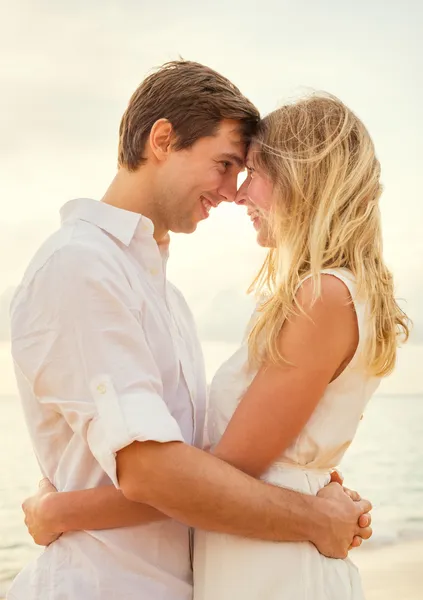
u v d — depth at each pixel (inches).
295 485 63.9
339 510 63.0
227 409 67.2
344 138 67.5
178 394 68.4
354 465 372.5
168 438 57.9
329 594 61.3
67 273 61.3
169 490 58.1
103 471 63.9
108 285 61.6
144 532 63.8
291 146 68.5
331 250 64.4
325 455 65.1
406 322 69.7
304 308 62.8
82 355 60.2
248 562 61.9
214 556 63.4
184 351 70.5
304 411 62.8
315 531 61.8
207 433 71.0
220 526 59.3
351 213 65.9
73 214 68.4
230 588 62.0
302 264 66.1
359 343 63.3
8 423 336.8
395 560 225.6
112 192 75.4
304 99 71.2
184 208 73.5
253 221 74.7
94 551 62.8
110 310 61.1
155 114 72.2
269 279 73.6
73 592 61.7
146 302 66.0
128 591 62.5
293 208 67.1
